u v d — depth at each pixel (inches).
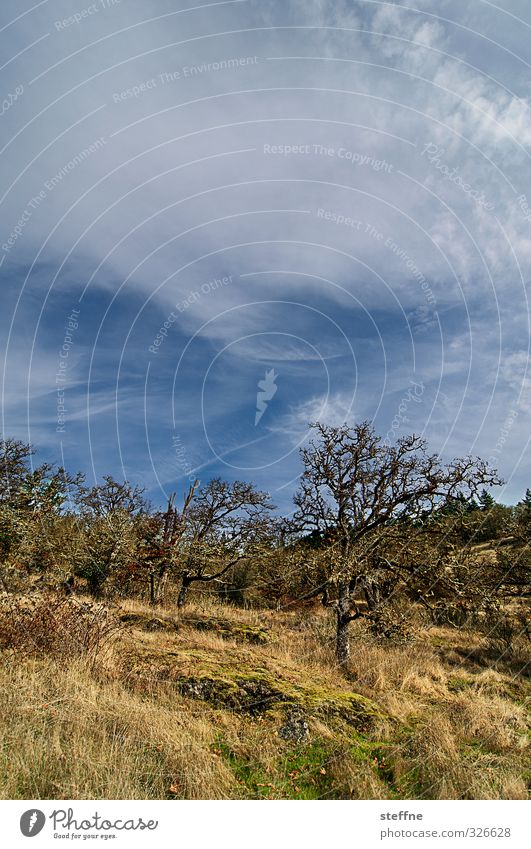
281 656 441.4
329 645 501.7
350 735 273.7
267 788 216.2
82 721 226.8
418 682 393.7
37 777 188.5
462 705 344.5
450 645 574.6
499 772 246.1
